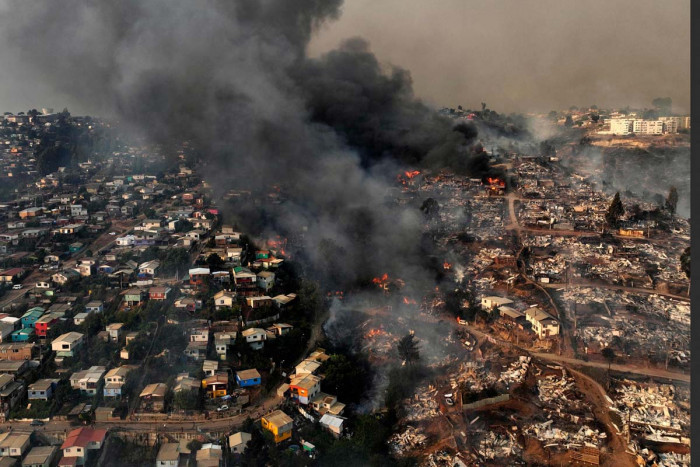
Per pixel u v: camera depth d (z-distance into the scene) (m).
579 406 65.31
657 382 68.75
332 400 67.12
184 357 71.81
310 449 59.25
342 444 59.41
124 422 61.44
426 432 63.50
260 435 57.78
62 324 75.56
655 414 63.03
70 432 58.94
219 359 72.50
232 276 93.44
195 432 60.38
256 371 70.19
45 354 70.62
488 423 63.75
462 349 80.88
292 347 77.69
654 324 82.44
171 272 94.44
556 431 61.44
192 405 63.12
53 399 63.31
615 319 84.25
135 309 80.00
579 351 76.75
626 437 59.75
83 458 55.41
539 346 78.75
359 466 57.53
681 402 65.00
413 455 60.06
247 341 75.06
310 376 69.81
